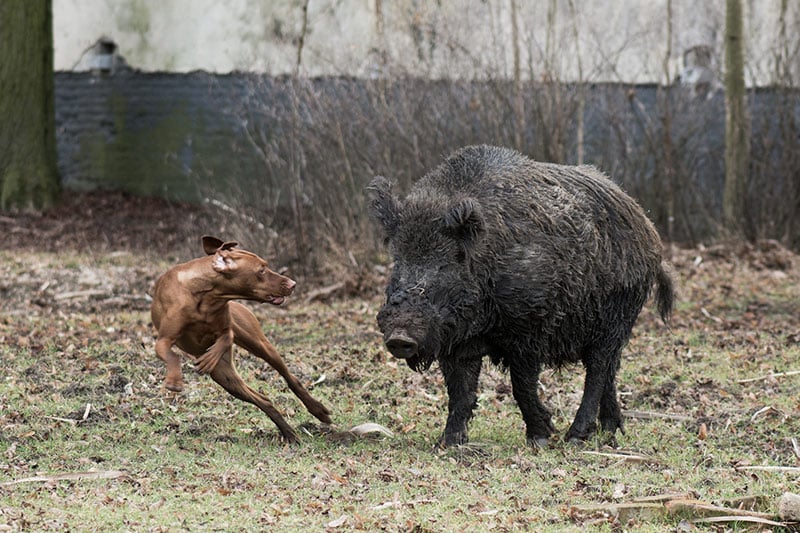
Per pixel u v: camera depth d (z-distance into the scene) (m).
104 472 28.11
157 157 88.00
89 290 56.47
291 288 29.88
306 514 25.30
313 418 35.59
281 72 74.38
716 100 74.38
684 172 71.56
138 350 43.50
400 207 30.27
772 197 70.38
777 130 71.44
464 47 66.25
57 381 38.75
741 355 45.16
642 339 48.28
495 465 29.91
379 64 65.25
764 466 30.22
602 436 33.59
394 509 25.64
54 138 81.06
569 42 73.00
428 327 28.70
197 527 24.09
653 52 75.56
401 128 63.38
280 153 68.88
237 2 82.94
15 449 30.52
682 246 70.06
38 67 78.62
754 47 75.56
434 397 38.47
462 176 31.94
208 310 30.05
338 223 61.34
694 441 33.75
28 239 70.12
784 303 55.50
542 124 65.25
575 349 33.16
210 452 30.78
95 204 82.62
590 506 25.88
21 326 47.94
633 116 73.06
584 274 32.09
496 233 30.33
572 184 33.25
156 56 87.69
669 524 25.42
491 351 32.19
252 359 42.69
